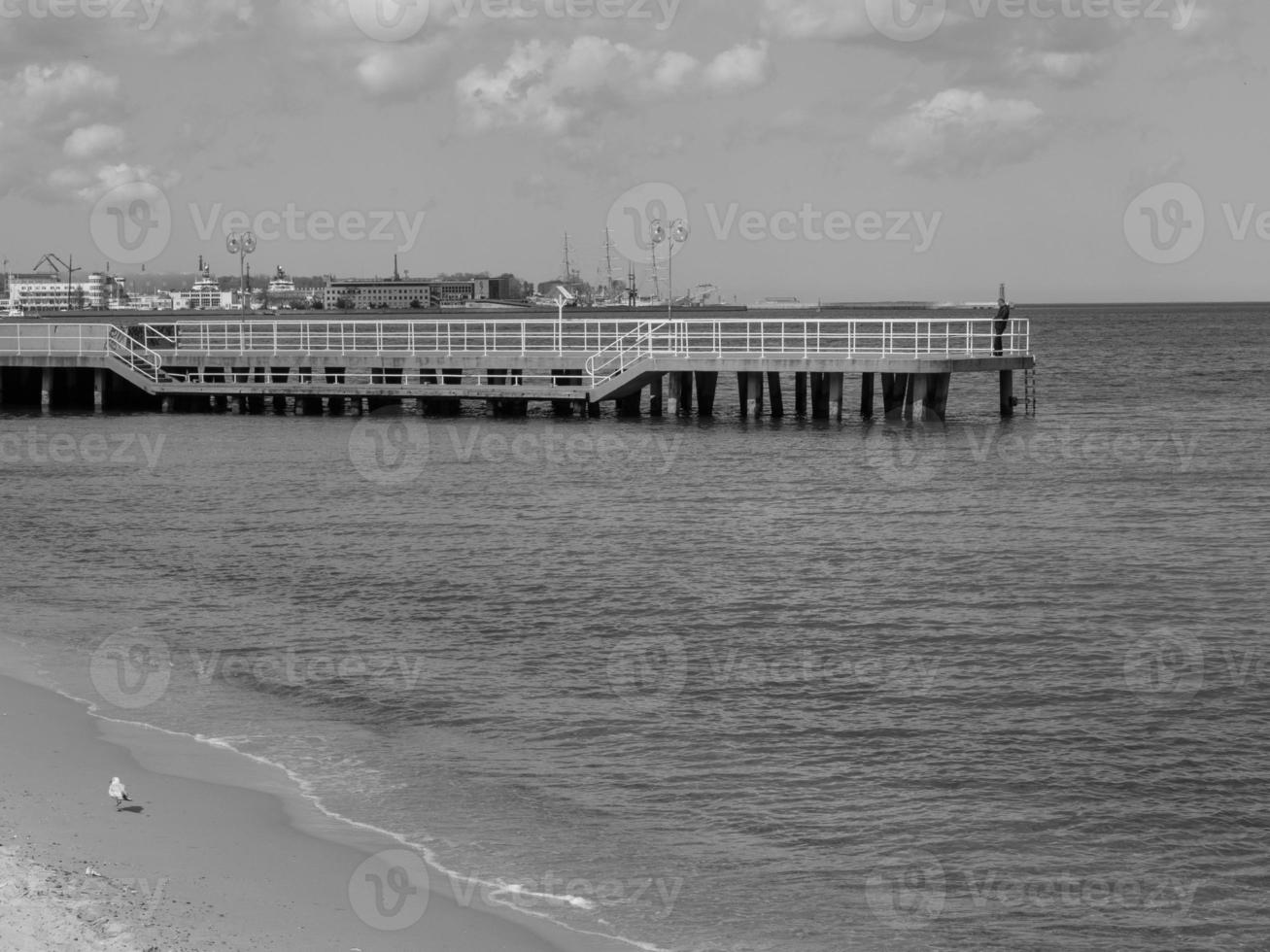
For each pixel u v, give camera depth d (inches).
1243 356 4222.4
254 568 1058.1
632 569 1050.1
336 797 576.7
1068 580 1017.5
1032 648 831.1
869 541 1160.8
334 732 663.8
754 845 542.6
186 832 527.2
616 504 1346.0
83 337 2233.0
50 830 521.3
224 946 429.1
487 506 1337.4
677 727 679.7
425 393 2006.6
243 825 537.6
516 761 629.3
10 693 715.4
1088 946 470.9
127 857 498.0
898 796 595.5
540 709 705.6
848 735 670.5
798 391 2031.3
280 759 621.9
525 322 2025.1
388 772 608.7
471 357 2015.3
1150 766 632.4
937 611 922.1
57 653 805.9
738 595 968.3
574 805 578.2
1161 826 567.5
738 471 1555.1
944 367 1840.6
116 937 424.8
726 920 478.9
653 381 2041.1
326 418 2075.5
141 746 631.8
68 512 1320.1
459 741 655.1
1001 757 643.5
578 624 888.3
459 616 906.7
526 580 1013.2
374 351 2081.7
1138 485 1467.8
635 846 538.0
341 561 1085.1
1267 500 1366.9
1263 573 1039.0
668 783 605.3
